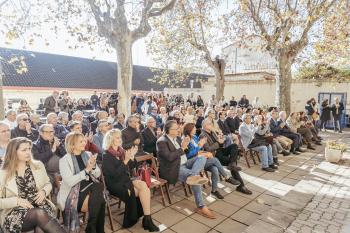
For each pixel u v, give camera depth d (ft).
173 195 17.06
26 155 10.25
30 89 62.69
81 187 11.62
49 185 11.03
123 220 13.09
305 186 18.54
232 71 82.69
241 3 37.55
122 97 29.89
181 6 40.50
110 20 28.71
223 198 16.81
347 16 34.73
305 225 13.03
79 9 31.27
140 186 13.03
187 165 17.01
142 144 21.13
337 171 22.22
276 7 38.04
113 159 13.10
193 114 31.83
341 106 45.55
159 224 13.44
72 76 77.92
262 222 13.34
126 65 29.27
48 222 9.59
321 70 56.90
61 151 17.61
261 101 61.98
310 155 28.37
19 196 10.17
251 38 44.70
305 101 56.70
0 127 13.74
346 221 13.46
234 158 19.49
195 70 55.93
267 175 21.50
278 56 40.32
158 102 50.67
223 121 27.91
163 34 42.96
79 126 17.85
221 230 13.00
